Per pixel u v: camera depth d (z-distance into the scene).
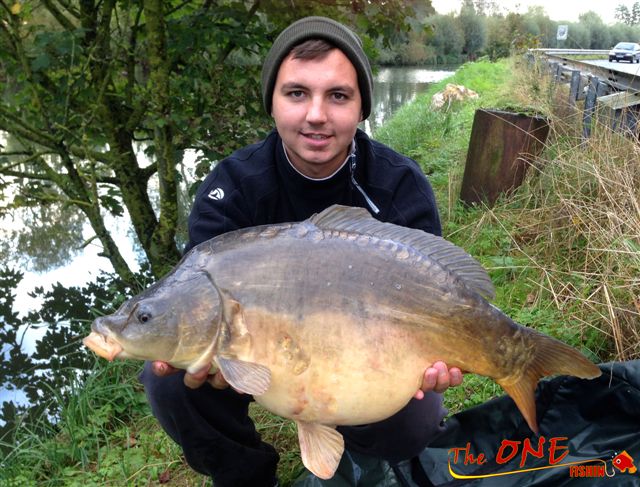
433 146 7.09
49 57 3.69
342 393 1.52
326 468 1.55
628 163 3.47
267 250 1.53
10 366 3.72
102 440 2.73
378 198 1.96
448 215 4.60
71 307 4.43
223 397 1.92
